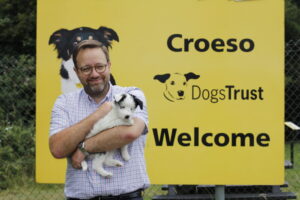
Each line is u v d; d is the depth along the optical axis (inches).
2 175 350.9
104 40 220.4
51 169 220.5
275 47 217.0
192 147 219.9
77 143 154.4
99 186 154.9
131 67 219.9
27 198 323.6
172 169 220.7
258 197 249.0
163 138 220.5
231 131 219.0
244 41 218.1
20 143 377.7
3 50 596.4
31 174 363.6
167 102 219.9
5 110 407.5
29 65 403.9
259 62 217.8
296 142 457.1
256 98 218.1
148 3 219.9
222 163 219.8
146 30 219.9
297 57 374.9
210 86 219.1
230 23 218.1
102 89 162.4
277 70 217.3
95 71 161.8
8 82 400.5
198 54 219.1
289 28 667.4
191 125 219.8
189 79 219.6
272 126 218.1
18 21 607.8
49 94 220.1
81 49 162.9
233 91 218.5
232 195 252.2
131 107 153.8
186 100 219.8
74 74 219.6
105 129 154.2
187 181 220.1
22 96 406.9
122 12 220.1
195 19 219.0
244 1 217.0
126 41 219.9
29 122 409.7
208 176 219.8
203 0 218.8
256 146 218.5
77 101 163.2
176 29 219.6
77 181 157.4
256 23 217.5
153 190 325.7
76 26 220.5
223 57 218.5
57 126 159.8
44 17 220.8
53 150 156.5
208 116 219.3
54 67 220.4
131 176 156.5
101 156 155.5
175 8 219.1
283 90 217.0
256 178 218.5
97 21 220.5
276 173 218.4
